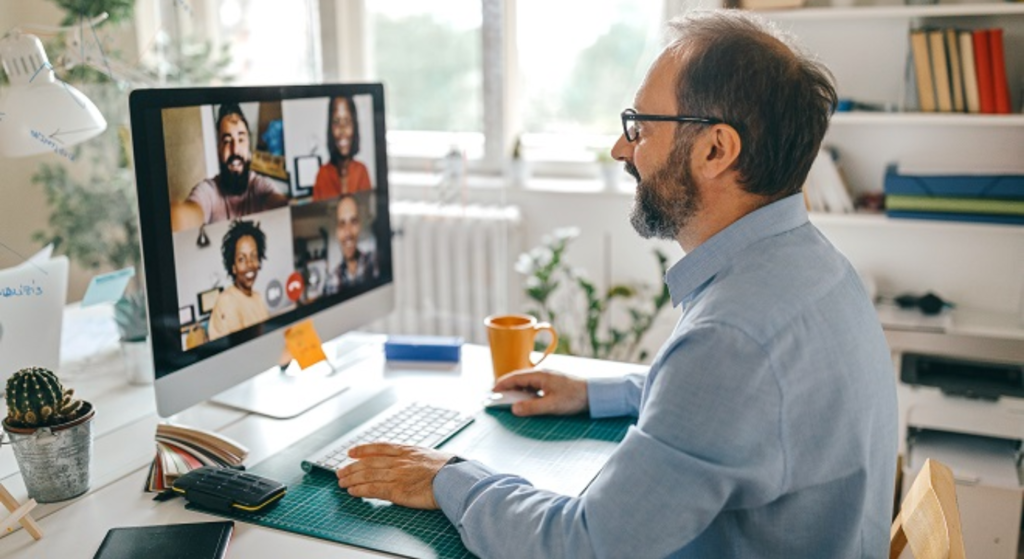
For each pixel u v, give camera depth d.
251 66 3.31
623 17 3.14
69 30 1.71
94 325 1.81
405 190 3.31
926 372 2.54
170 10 2.64
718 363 0.98
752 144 1.07
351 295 1.73
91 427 1.22
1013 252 2.64
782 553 1.05
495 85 3.24
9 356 1.44
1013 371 2.48
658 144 1.12
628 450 1.00
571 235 2.92
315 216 1.61
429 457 1.22
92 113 1.45
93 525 1.14
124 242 1.85
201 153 1.35
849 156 2.75
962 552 0.99
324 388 1.61
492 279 3.17
